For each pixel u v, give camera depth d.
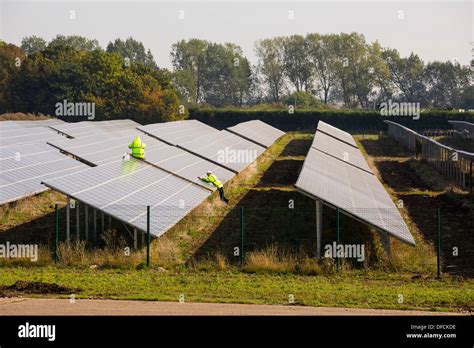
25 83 162.62
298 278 43.84
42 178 67.69
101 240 52.47
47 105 161.62
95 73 160.25
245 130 136.88
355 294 38.22
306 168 62.66
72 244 50.69
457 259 49.84
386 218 51.69
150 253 48.84
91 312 32.19
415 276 44.69
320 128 128.88
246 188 81.62
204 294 37.59
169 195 60.44
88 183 55.56
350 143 121.00
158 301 35.28
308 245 53.44
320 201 49.75
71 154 79.00
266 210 66.56
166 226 49.94
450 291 39.78
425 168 101.06
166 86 168.88
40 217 62.16
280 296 37.44
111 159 80.31
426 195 77.62
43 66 163.12
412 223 62.34
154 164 73.44
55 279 41.31
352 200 54.75
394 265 46.81
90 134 104.44
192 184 69.44
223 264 46.31
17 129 100.56
